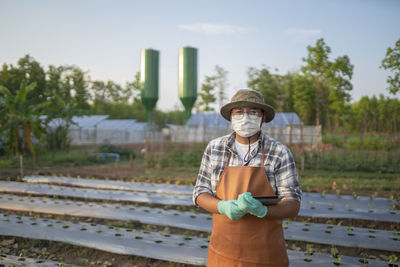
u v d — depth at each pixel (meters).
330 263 3.36
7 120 14.86
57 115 18.33
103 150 17.62
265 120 1.98
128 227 4.84
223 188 1.80
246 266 1.69
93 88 52.31
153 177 8.92
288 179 1.72
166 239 4.11
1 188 7.06
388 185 7.34
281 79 37.09
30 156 14.59
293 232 4.35
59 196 6.65
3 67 32.69
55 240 4.12
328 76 29.03
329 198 6.01
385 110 13.30
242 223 1.72
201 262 3.46
